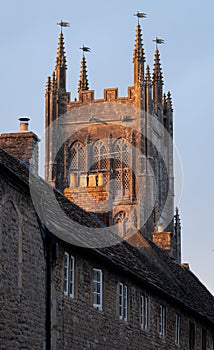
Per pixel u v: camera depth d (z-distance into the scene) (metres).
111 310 63.88
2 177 46.81
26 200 50.56
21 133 62.00
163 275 86.19
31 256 50.94
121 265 64.75
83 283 58.84
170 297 77.38
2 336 46.59
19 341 48.72
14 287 48.34
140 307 70.81
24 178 53.62
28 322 50.03
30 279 50.59
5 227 47.31
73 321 56.72
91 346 59.69
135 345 69.06
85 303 59.03
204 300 97.81
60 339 54.47
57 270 54.47
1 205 46.72
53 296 53.62
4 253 47.06
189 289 94.56
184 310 84.19
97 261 61.44
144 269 76.62
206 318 89.69
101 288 62.09
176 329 81.75
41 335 51.88
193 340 87.69
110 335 63.44
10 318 47.66
